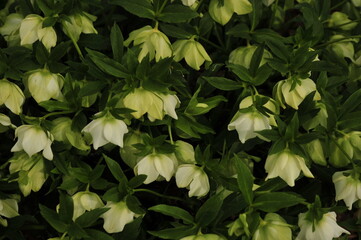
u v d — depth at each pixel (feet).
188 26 3.52
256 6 3.53
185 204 3.73
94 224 3.34
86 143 3.36
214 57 3.72
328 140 3.37
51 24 3.30
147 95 3.11
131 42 3.50
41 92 3.27
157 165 3.17
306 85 3.29
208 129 3.35
